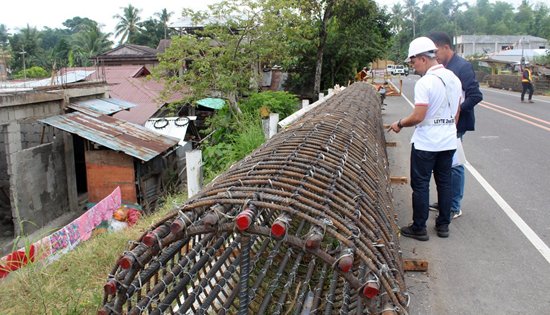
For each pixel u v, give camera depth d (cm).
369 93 859
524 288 374
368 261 193
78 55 4272
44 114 1182
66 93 1284
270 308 311
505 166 771
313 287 326
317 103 901
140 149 1143
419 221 462
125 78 2092
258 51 1330
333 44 2386
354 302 270
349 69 2509
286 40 1537
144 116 1694
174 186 1335
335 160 306
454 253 438
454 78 433
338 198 241
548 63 3425
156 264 230
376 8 2442
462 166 512
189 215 216
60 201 1212
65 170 1239
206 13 1362
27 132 1229
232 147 913
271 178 254
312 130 386
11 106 1040
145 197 1193
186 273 267
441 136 435
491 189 634
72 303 384
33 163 1105
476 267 410
